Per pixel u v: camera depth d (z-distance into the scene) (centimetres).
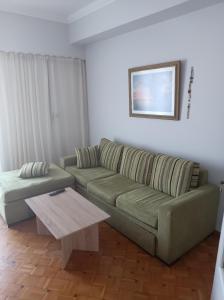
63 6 338
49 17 379
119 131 390
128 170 320
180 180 250
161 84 296
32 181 309
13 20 353
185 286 194
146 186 291
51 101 415
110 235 265
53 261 226
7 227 286
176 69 273
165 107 297
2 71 356
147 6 258
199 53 252
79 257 230
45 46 389
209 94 251
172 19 270
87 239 235
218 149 253
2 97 364
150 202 244
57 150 437
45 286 197
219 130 248
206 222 244
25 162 400
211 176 264
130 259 226
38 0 314
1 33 346
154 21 282
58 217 219
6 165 386
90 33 353
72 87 433
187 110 275
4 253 239
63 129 440
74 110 445
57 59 406
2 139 374
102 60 394
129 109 354
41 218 217
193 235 230
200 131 267
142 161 302
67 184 329
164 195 261
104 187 292
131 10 278
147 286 194
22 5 332
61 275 208
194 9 243
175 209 202
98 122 439
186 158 288
